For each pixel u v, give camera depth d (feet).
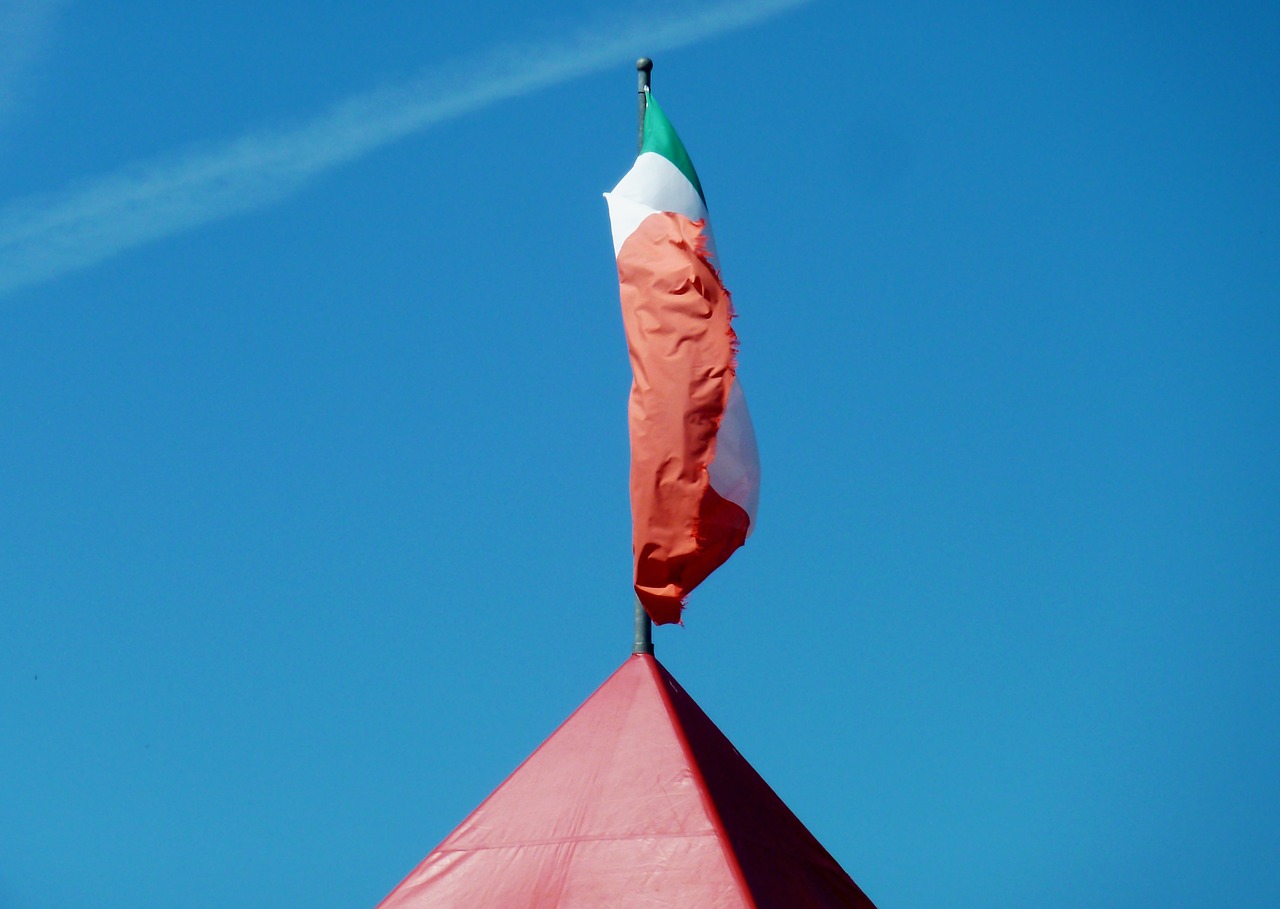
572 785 62.80
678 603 64.34
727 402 64.95
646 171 69.82
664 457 64.08
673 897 57.88
